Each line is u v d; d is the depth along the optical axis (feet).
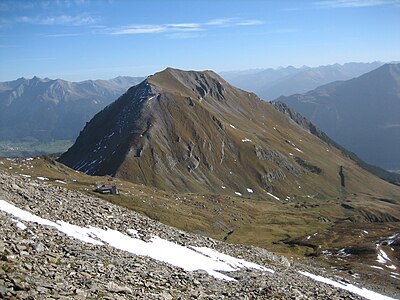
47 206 123.75
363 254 452.35
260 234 602.85
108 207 155.94
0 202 107.86
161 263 116.06
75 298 61.21
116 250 110.83
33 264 71.67
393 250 485.15
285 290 125.90
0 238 78.89
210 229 558.97
